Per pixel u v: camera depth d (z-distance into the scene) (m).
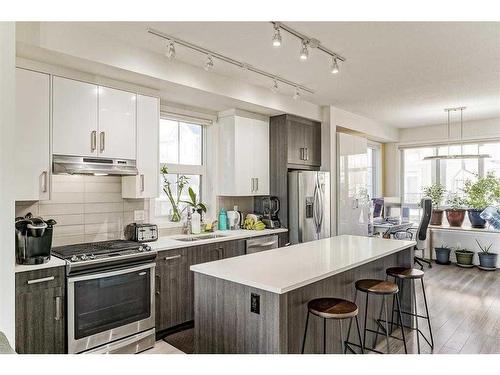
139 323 2.83
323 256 2.63
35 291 2.29
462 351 2.80
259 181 4.48
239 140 4.22
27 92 2.49
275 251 2.85
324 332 2.18
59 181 2.96
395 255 3.41
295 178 4.47
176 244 3.21
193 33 2.62
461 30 2.58
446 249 5.98
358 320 2.80
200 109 4.19
